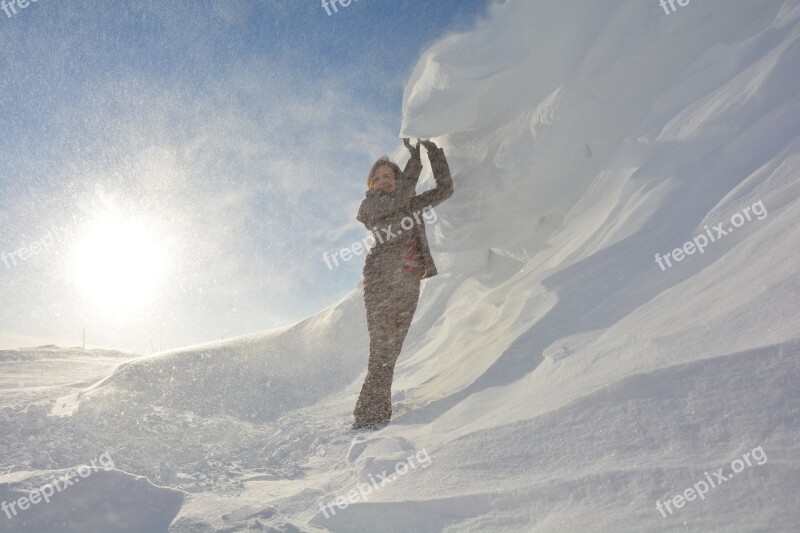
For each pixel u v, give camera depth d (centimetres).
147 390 484
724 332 227
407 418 345
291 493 261
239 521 217
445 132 434
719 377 206
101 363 852
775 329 210
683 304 270
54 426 351
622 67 435
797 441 173
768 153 328
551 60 448
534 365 318
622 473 193
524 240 509
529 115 455
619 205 401
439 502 215
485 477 223
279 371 548
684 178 368
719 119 379
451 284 615
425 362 512
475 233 500
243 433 376
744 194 315
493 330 426
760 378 197
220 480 285
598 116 443
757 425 185
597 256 374
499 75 440
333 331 604
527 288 425
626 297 316
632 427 212
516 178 460
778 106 347
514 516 199
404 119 443
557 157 451
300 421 420
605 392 229
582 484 197
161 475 284
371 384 371
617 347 267
